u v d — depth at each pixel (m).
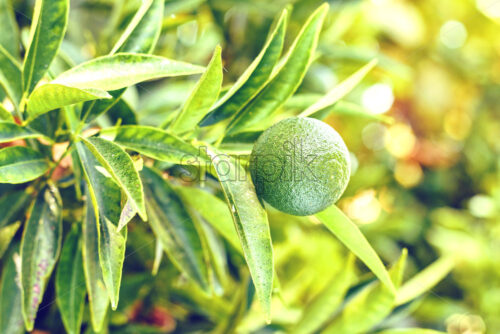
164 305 0.50
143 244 0.44
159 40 0.51
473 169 0.94
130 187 0.30
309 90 0.52
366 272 0.67
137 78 0.33
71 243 0.37
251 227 0.31
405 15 0.80
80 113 0.35
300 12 0.55
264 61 0.35
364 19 0.74
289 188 0.32
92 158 0.34
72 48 0.46
